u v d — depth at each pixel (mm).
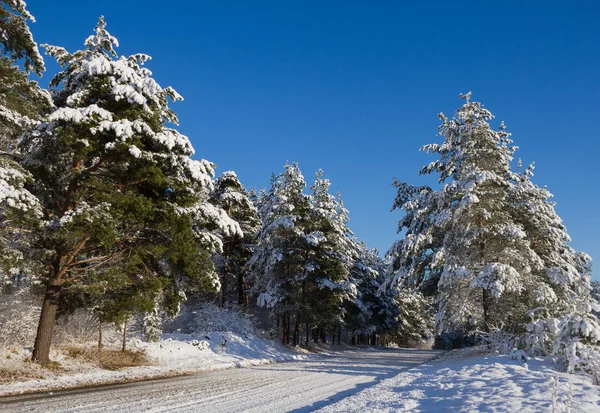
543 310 17062
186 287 18297
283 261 30375
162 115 16562
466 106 24125
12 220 12078
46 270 14898
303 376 15664
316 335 40844
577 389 8047
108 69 14688
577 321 11344
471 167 22453
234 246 35312
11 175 11891
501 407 6961
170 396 10453
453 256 21625
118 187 14852
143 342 19703
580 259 29578
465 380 10727
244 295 37844
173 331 26688
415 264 24766
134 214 14008
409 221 26594
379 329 53812
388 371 17969
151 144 15188
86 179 14117
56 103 16344
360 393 10461
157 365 17109
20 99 13258
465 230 21641
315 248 30797
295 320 32469
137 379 13945
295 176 31516
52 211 14617
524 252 21531
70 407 8766
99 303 15547
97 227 13000
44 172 14961
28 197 12031
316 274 30406
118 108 15367
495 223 22109
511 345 16641
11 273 14398
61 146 14508
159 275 16609
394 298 53438
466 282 21641
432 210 25281
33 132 14430
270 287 30141
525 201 24125
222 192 33656
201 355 20672
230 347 23766
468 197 20391
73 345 16594
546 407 6691
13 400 9578
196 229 16797
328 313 31531
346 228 35844
